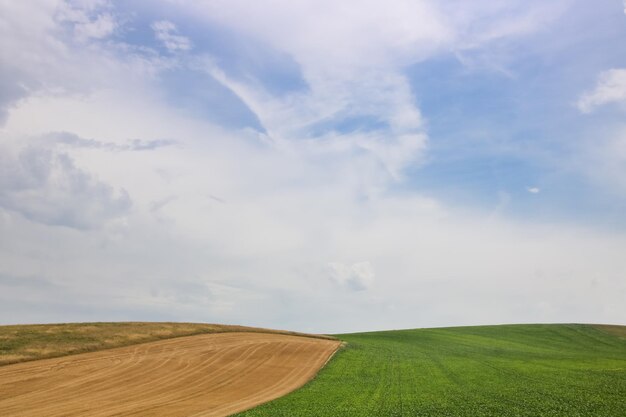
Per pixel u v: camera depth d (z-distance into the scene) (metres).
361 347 79.75
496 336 107.38
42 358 56.03
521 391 42.62
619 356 80.25
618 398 37.94
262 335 83.94
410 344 90.00
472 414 33.91
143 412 36.81
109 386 45.91
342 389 46.25
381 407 37.25
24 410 37.00
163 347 66.94
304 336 89.00
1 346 58.91
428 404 38.09
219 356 63.44
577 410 33.84
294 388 47.81
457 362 66.31
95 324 79.19
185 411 37.25
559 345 96.56
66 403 39.28
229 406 39.16
